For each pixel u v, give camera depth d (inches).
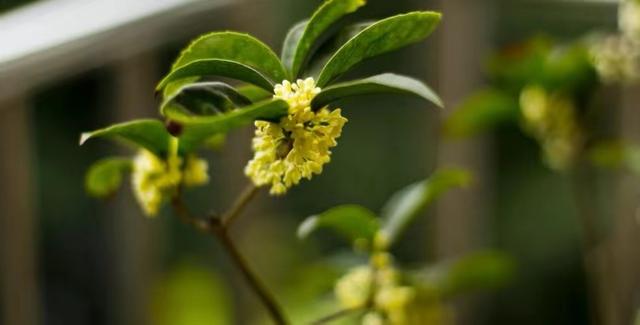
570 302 102.0
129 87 70.1
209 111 39.9
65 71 58.6
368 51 40.4
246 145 78.4
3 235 61.7
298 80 39.9
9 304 62.6
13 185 61.5
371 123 113.1
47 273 96.0
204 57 40.8
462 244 81.9
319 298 79.5
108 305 91.3
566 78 59.6
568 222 102.8
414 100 110.3
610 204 87.9
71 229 96.5
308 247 102.9
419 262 98.7
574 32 102.8
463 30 79.5
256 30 75.3
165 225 97.7
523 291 101.5
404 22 39.7
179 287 90.1
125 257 75.7
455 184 50.6
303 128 39.7
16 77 54.3
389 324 49.9
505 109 61.7
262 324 83.7
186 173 44.2
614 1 77.4
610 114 78.3
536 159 104.6
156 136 43.3
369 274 50.0
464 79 79.8
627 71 58.6
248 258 84.2
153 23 65.1
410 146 111.2
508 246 104.8
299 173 39.8
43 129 101.1
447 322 58.1
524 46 57.8
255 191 43.6
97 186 46.9
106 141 80.4
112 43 61.4
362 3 40.9
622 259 75.7
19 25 56.0
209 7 69.9
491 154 82.8
